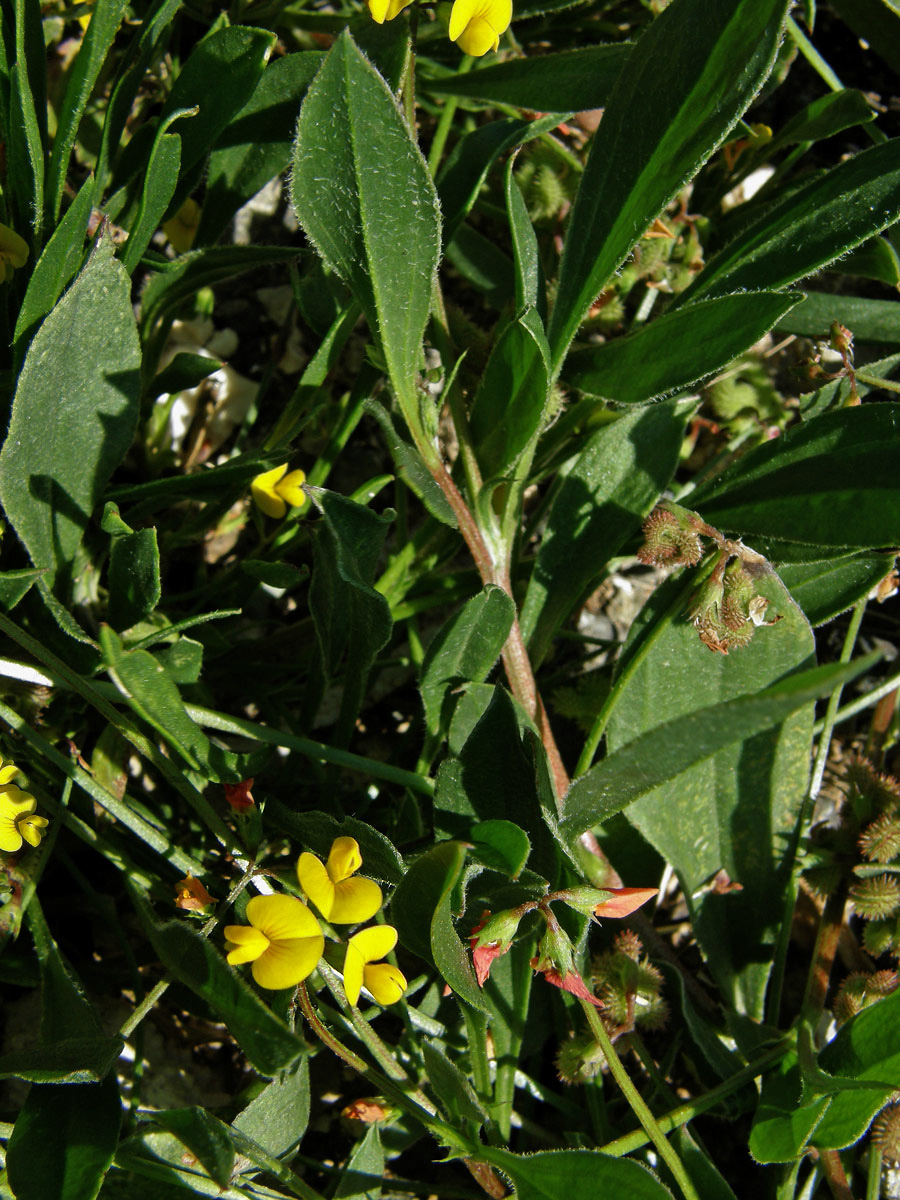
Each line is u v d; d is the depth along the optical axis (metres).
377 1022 0.23
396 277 0.20
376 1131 0.21
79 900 0.23
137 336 0.20
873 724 0.26
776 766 0.23
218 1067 0.23
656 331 0.21
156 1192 0.20
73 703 0.22
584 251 0.21
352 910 0.19
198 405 0.26
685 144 0.20
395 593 0.24
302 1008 0.20
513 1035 0.21
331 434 0.25
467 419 0.22
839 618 0.27
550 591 0.23
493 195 0.26
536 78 0.23
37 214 0.21
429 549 0.24
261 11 0.25
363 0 0.26
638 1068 0.24
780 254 0.22
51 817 0.22
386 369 0.21
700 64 0.20
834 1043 0.21
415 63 0.25
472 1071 0.22
